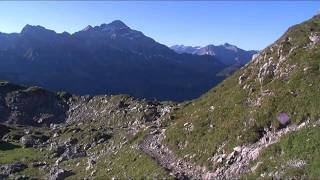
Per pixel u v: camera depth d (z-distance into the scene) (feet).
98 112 456.04
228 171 140.77
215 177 142.41
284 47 176.35
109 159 215.10
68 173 218.59
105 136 299.79
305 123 132.98
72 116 505.66
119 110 403.54
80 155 270.26
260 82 171.42
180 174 152.25
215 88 214.28
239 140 148.66
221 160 147.13
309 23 185.06
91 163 223.30
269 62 177.58
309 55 158.81
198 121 185.16
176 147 181.27
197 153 163.32
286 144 127.34
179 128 194.29
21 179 228.02
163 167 163.53
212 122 175.94
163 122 236.84
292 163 118.73
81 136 321.73
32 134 386.73
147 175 161.68
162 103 384.88
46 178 222.07
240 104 169.89
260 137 144.46
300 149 121.19
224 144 154.20
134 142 220.64
